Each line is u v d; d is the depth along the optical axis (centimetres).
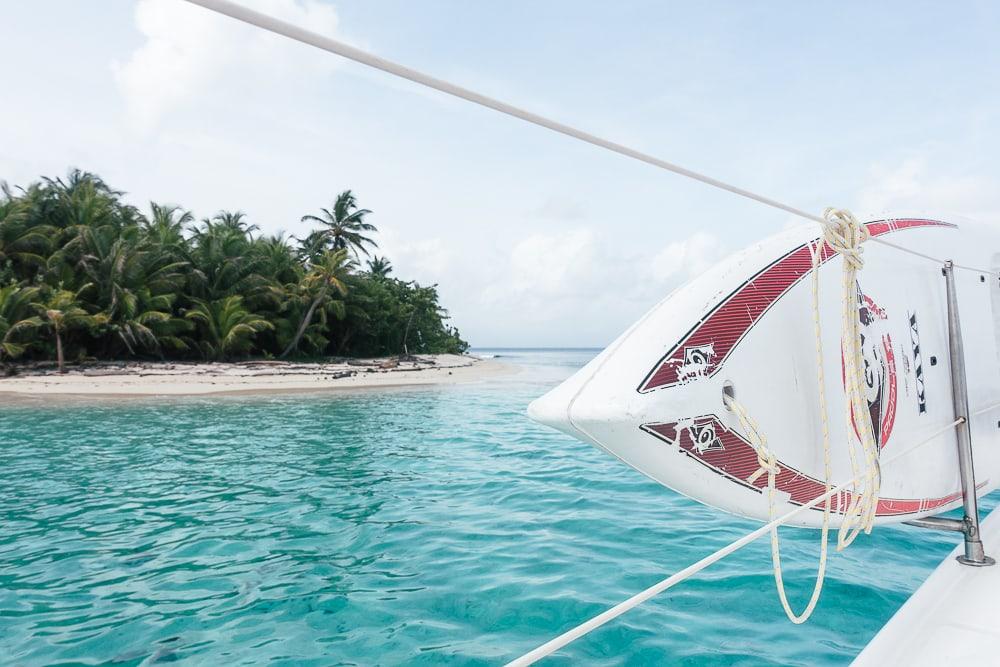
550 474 884
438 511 680
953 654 210
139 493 786
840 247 230
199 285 3366
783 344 246
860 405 237
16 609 433
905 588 432
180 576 494
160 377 2545
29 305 2658
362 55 96
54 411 1634
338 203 4638
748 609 401
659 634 367
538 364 6075
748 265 252
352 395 2186
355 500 737
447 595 441
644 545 545
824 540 225
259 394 2159
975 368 344
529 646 364
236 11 79
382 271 5666
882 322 288
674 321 233
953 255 342
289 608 427
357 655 357
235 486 818
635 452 217
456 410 1745
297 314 3675
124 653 366
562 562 503
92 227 3075
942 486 307
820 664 330
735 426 228
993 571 273
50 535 611
